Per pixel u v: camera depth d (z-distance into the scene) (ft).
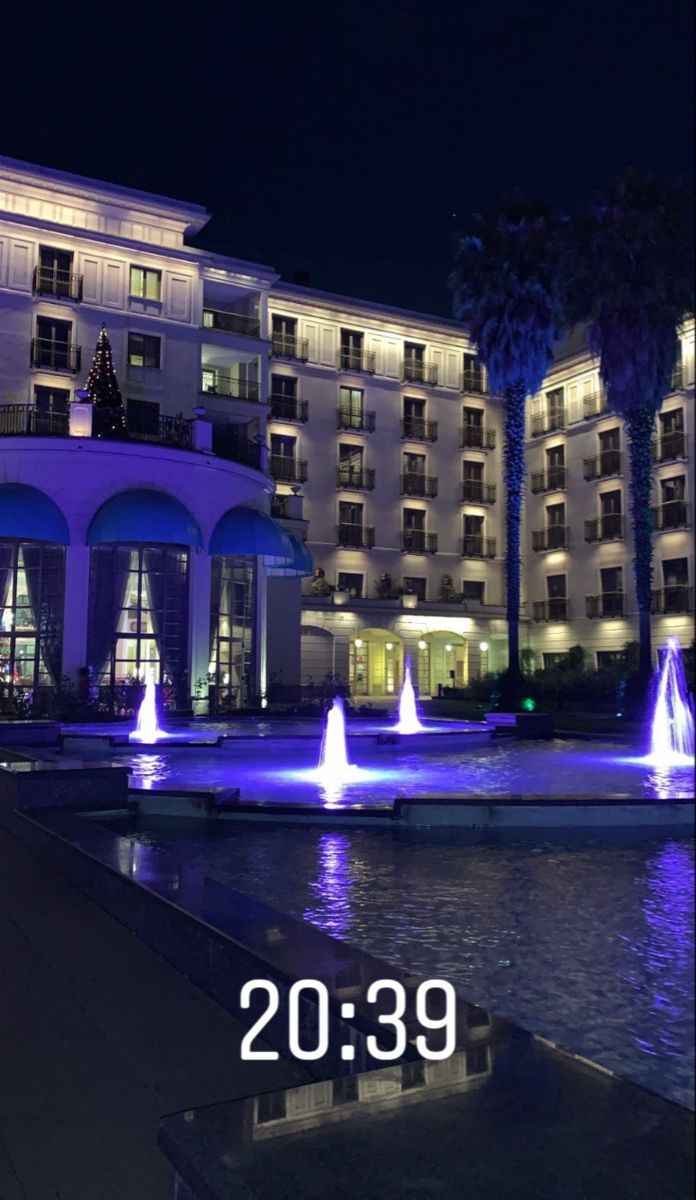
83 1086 11.41
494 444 179.63
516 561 100.07
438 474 173.17
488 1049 10.00
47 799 31.65
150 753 57.21
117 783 33.27
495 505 179.42
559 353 178.09
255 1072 11.77
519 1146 7.80
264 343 128.16
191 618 93.35
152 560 92.12
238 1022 13.52
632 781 43.11
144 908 17.70
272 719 87.92
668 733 75.41
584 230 96.78
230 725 80.59
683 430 149.18
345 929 18.97
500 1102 8.67
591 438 168.14
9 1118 10.59
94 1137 10.14
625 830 30.53
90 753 56.59
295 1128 8.19
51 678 87.45
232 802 33.50
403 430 168.76
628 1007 14.30
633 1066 12.03
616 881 23.38
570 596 171.01
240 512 98.32
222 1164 7.53
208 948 14.87
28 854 26.81
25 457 87.04
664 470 153.58
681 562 151.02
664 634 151.84
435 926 19.16
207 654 94.22
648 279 93.71
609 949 17.44
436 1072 9.36
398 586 165.68
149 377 118.42
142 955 16.81
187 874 19.03
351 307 162.91
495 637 176.24
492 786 41.01
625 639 159.12
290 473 156.87
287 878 23.88
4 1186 9.13
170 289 121.29
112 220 118.62
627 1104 8.64
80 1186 9.14
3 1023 13.53
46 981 15.40
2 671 86.43
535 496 179.93
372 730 71.92
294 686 108.47
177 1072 11.80
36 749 56.90
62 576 88.69
